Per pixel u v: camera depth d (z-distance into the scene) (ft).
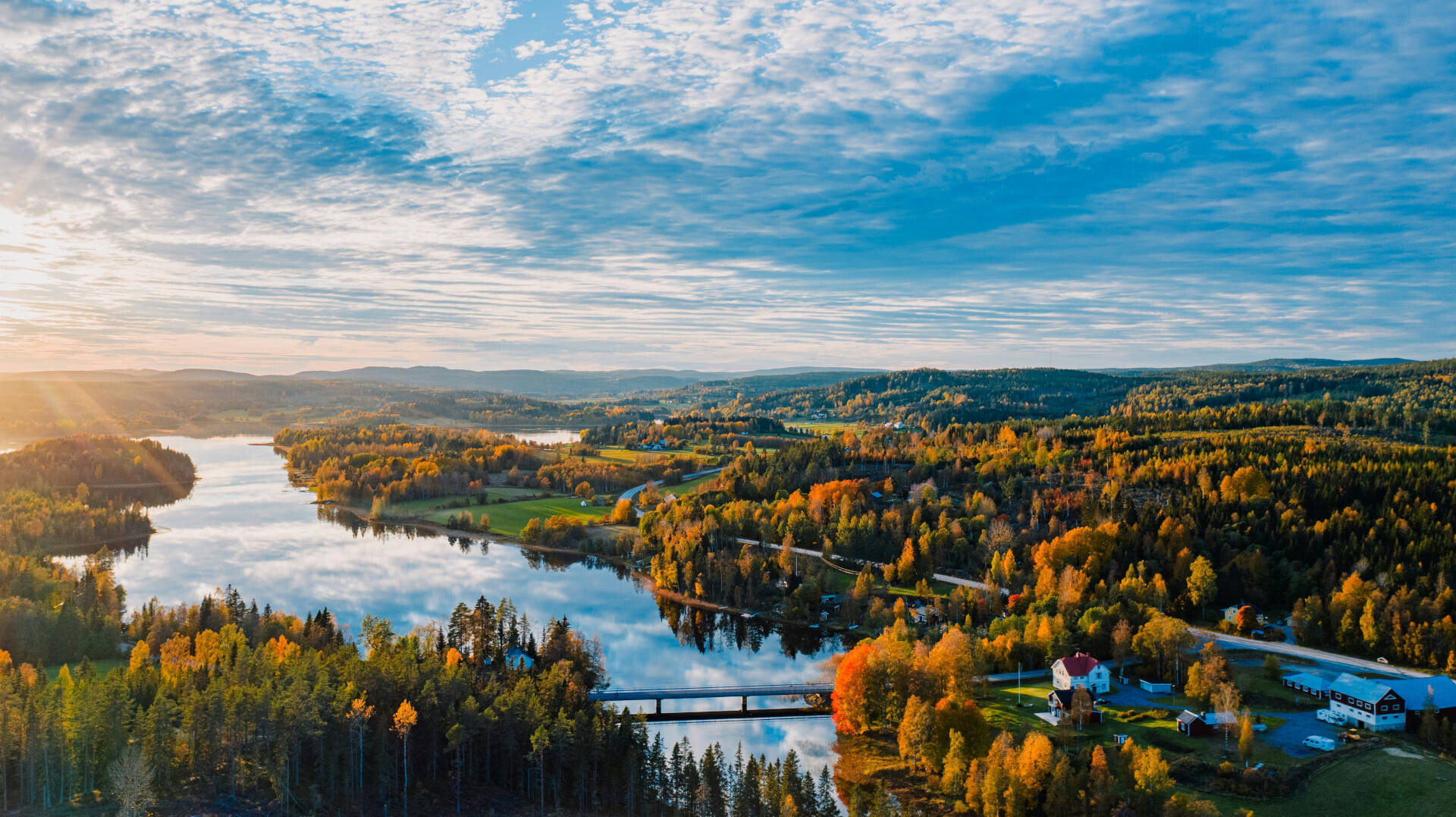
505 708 361.10
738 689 456.45
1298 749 353.72
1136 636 442.91
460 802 339.16
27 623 469.98
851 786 369.91
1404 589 476.95
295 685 334.03
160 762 315.17
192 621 491.72
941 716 366.22
